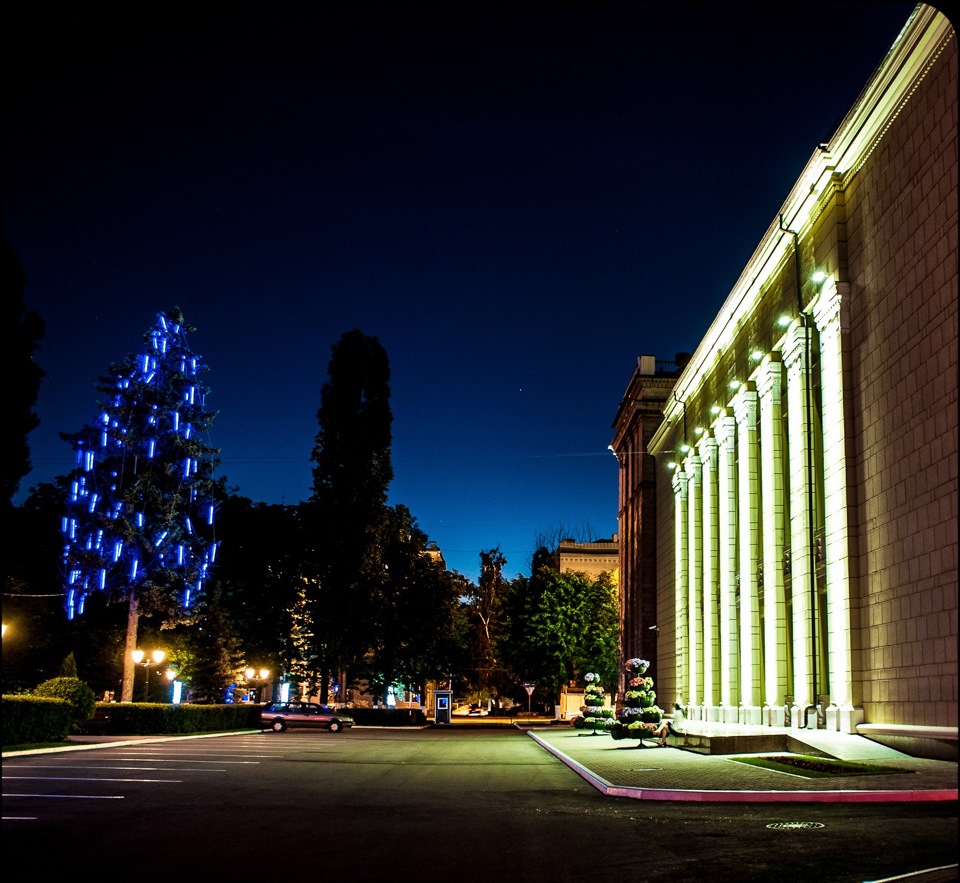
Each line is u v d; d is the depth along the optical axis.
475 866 10.75
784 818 14.83
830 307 29.80
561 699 84.31
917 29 24.09
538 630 79.38
